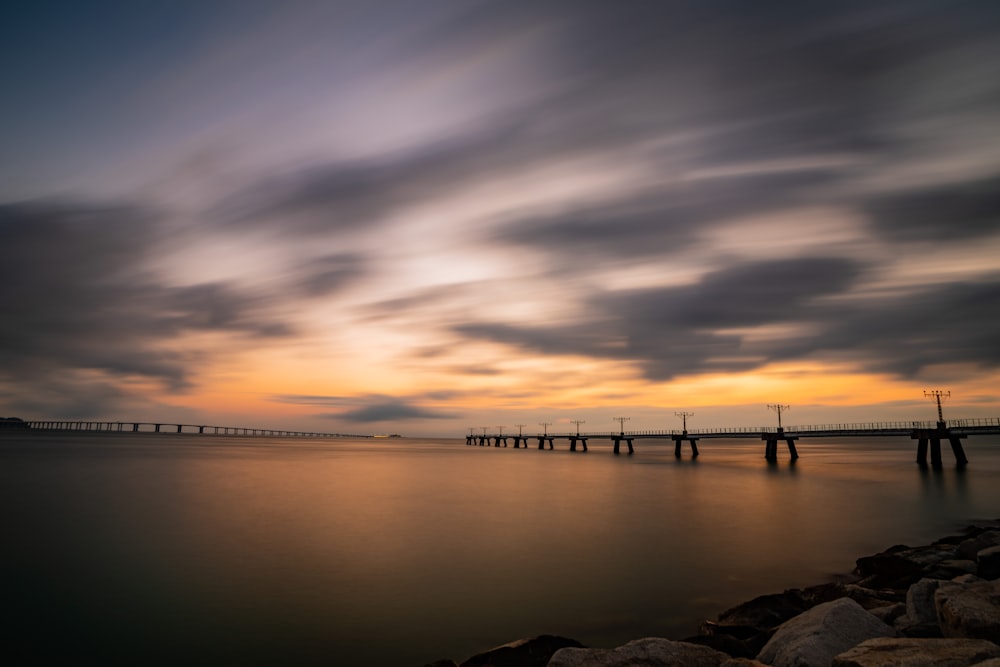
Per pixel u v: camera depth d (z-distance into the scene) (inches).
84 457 5123.0
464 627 852.6
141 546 1397.6
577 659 523.8
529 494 2674.7
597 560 1279.5
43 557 1275.8
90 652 762.8
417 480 3422.7
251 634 825.5
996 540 1029.2
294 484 3041.3
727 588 1049.5
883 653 406.0
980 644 410.0
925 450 4232.3
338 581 1099.9
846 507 2191.2
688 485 3166.8
